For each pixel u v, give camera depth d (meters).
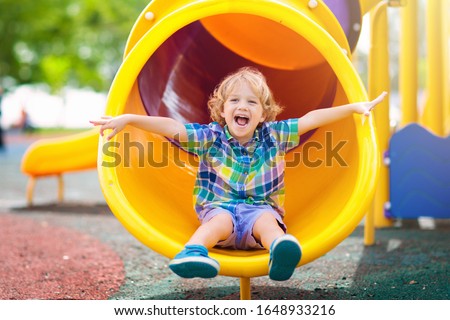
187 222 3.70
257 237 3.40
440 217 5.88
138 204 3.39
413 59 7.08
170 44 4.46
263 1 3.48
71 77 43.50
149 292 4.00
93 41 35.44
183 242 3.30
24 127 32.41
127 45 3.82
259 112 3.75
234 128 3.73
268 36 4.71
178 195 3.98
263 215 3.42
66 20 32.47
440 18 7.14
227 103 3.76
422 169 5.91
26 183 11.40
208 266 2.85
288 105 4.80
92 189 10.53
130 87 3.54
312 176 4.09
